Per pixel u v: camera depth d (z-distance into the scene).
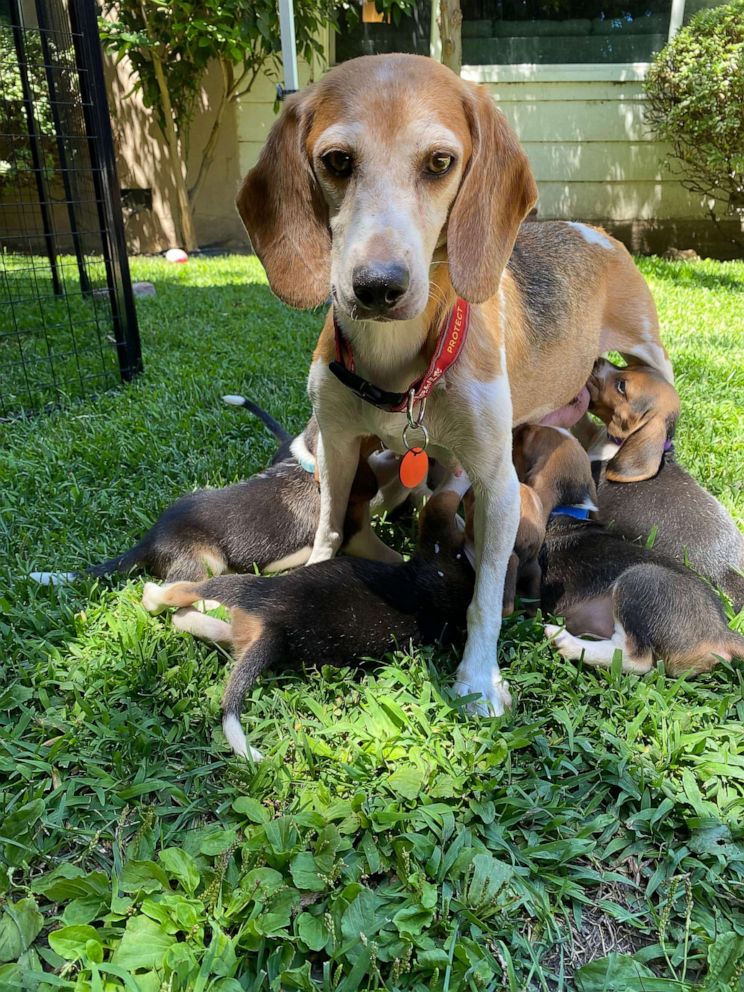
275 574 0.67
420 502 0.74
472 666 0.53
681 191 2.39
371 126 0.44
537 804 0.44
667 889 0.40
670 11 2.31
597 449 0.78
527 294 0.67
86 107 1.05
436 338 0.51
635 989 0.35
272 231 0.51
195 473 0.81
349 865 0.40
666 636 0.54
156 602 0.56
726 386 1.08
